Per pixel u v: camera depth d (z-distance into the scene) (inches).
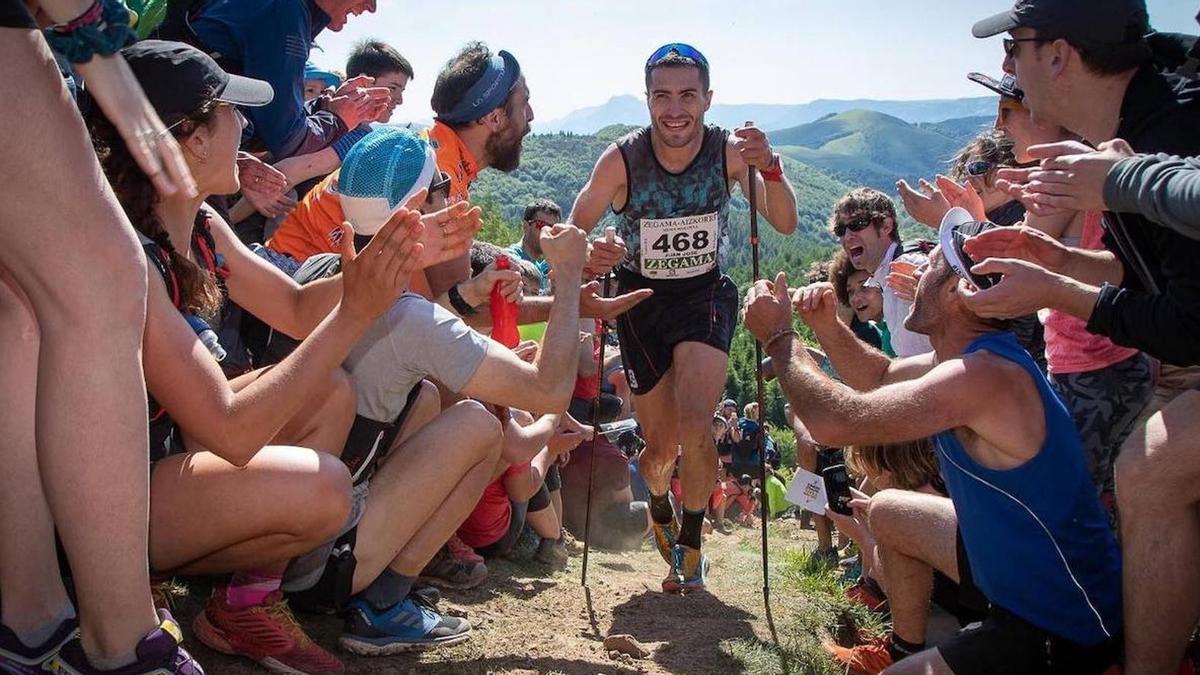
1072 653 112.0
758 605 178.7
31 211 72.8
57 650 81.7
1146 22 113.4
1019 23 117.5
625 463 265.4
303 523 103.7
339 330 94.6
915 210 171.9
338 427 117.4
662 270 195.2
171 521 100.8
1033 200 105.2
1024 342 144.4
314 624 132.7
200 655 112.0
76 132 75.0
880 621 168.6
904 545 134.6
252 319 135.6
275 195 158.2
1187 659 112.7
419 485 123.9
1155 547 104.0
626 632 156.5
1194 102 107.5
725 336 195.5
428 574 164.1
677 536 204.7
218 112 101.0
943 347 124.0
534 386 123.7
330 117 187.6
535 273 219.6
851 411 113.8
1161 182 94.3
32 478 84.8
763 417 184.7
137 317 77.8
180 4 167.3
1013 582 112.7
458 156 186.2
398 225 91.1
